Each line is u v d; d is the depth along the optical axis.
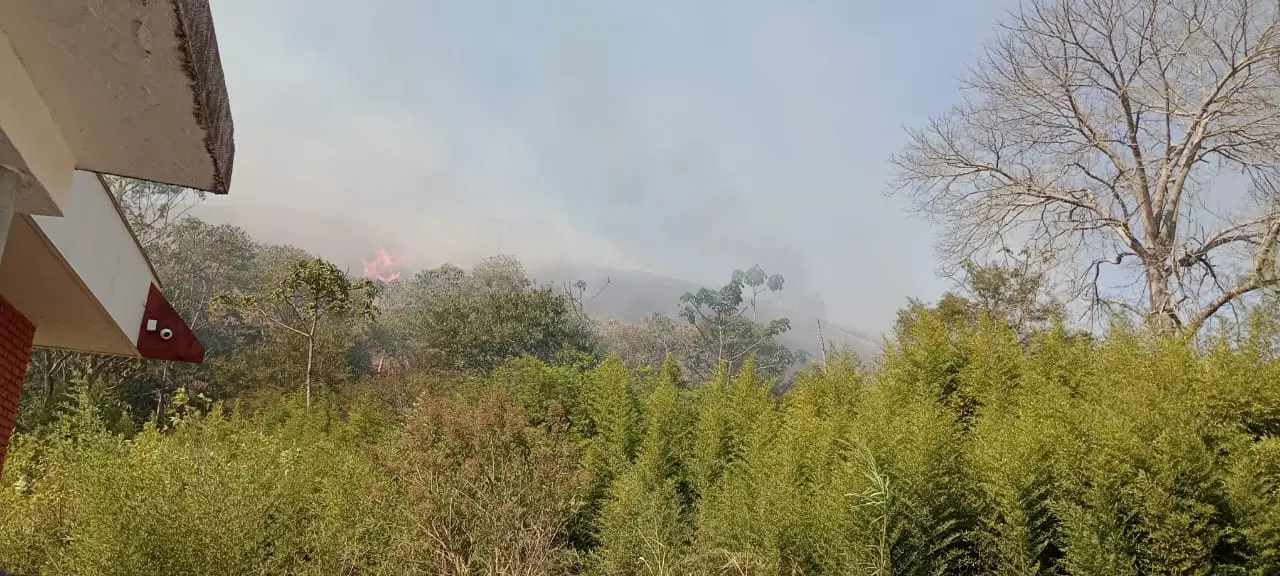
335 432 14.30
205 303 33.22
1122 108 15.77
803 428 8.45
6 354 5.06
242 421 11.84
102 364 21.25
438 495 7.10
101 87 1.75
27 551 5.73
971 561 5.81
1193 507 5.01
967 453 6.48
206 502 5.47
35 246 4.22
